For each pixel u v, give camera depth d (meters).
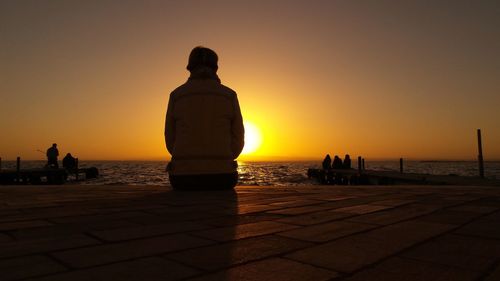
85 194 5.64
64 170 26.61
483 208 4.39
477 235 2.79
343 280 1.73
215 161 5.76
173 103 5.95
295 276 1.78
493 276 1.81
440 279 1.76
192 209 4.04
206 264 1.95
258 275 1.78
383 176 18.50
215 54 6.16
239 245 2.39
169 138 6.12
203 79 5.89
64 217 3.45
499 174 40.03
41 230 2.83
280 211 3.97
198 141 5.72
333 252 2.24
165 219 3.38
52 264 1.92
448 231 2.93
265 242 2.49
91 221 3.24
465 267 1.96
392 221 3.39
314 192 6.46
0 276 1.71
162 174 45.12
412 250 2.32
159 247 2.31
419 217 3.66
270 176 43.22
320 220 3.42
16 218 3.38
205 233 2.77
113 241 2.47
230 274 1.79
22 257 2.05
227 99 5.89
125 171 58.09
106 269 1.84
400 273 1.84
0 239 2.51
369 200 5.19
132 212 3.79
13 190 6.37
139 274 1.76
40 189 6.55
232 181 5.96
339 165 31.22
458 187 8.10
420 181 14.61
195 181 5.75
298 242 2.51
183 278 1.72
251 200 4.95
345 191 6.75
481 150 16.08
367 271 1.87
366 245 2.44
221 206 4.30
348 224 3.21
